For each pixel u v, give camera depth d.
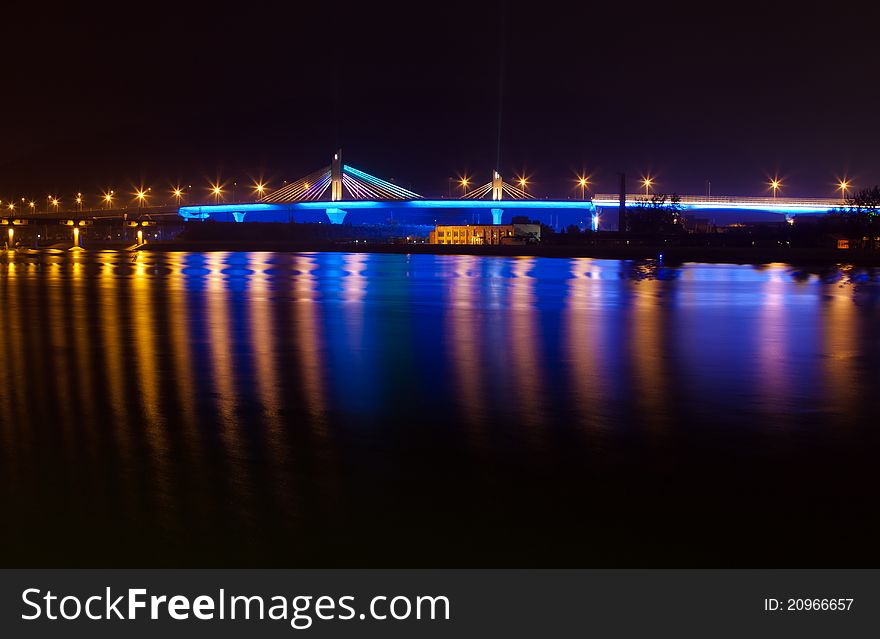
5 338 26.20
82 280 61.03
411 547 8.28
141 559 8.03
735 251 118.25
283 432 12.98
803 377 19.05
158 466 10.86
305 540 8.42
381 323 31.53
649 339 26.75
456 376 18.98
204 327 29.80
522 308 38.78
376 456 11.49
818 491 9.98
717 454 11.72
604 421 13.97
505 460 11.33
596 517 9.05
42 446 11.95
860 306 40.59
